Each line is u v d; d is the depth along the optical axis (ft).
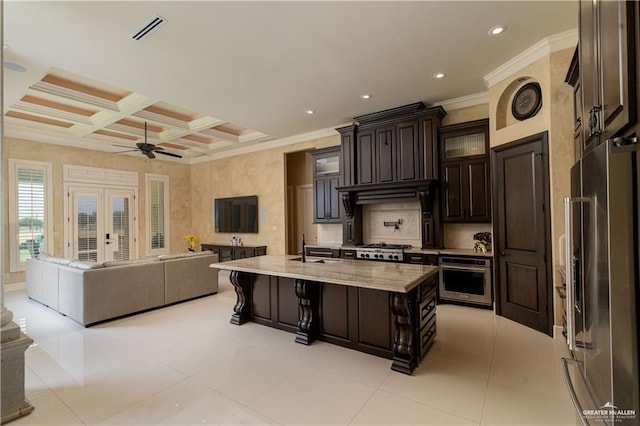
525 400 6.98
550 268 10.50
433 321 10.17
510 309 12.25
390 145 16.40
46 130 19.57
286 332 11.44
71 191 21.29
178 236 27.94
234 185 25.58
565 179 10.19
